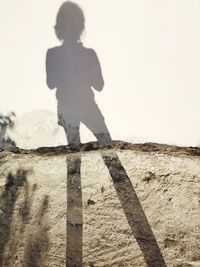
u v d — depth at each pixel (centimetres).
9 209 354
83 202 356
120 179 378
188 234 324
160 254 307
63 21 383
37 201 361
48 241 321
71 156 410
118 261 301
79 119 420
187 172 386
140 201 355
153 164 394
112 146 421
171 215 341
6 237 326
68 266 299
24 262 304
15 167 402
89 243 317
